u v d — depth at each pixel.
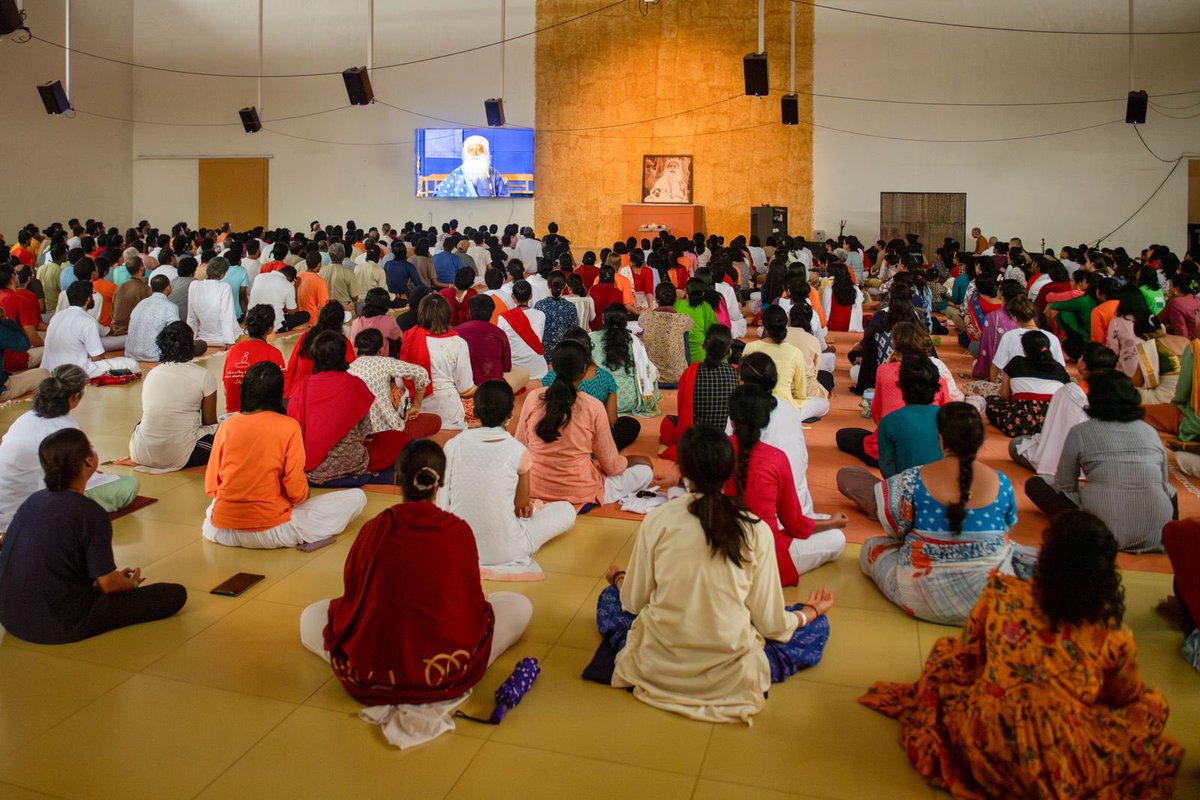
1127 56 14.69
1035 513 4.60
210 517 4.24
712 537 2.78
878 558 3.74
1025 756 2.29
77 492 3.34
